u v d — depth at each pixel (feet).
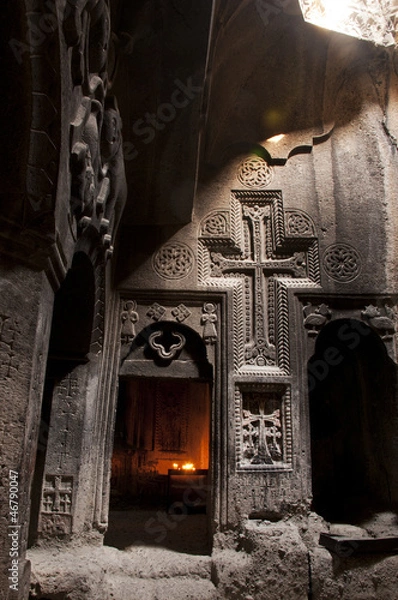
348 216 15.47
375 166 15.81
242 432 13.75
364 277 14.89
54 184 6.82
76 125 7.25
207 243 15.28
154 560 12.47
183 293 14.73
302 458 13.57
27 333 7.14
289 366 14.20
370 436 15.42
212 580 12.01
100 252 11.12
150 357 14.64
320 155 16.26
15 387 6.88
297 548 12.07
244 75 16.24
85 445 12.84
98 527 12.70
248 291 15.06
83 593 10.43
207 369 14.57
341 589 11.85
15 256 7.04
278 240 15.31
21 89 6.45
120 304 14.62
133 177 13.97
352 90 16.52
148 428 25.38
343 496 16.75
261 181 15.88
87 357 13.16
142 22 10.62
